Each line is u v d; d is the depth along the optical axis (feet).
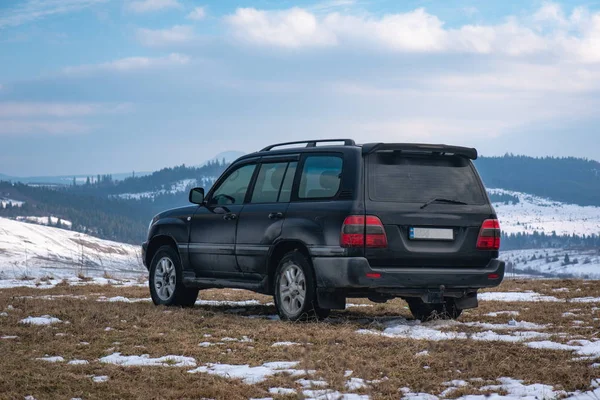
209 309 40.93
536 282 61.05
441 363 23.79
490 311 39.47
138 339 29.09
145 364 24.45
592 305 40.91
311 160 35.96
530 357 24.57
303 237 34.53
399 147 33.73
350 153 34.12
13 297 44.42
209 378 22.17
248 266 37.50
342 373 22.39
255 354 25.91
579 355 24.93
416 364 23.81
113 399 20.11
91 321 33.42
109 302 41.93
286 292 35.55
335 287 33.35
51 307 38.63
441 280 33.73
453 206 34.53
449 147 34.55
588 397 19.20
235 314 38.70
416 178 34.32
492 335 30.17
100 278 71.15
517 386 20.70
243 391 20.65
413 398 19.76
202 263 40.24
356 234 32.86
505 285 59.11
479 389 20.62
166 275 42.50
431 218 33.91
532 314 37.45
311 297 34.22
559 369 22.52
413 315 38.11
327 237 33.60
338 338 28.48
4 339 29.19
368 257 33.01
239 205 38.70
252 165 39.22
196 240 40.57
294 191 36.06
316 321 34.37
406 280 33.17
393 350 26.13
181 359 25.22
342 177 33.99
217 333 30.30
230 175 40.34
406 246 33.50
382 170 33.86
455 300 36.37
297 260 34.81
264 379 22.04
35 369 23.44
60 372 23.07
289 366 23.89
